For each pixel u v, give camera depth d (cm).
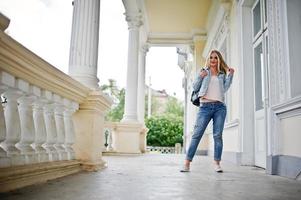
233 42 643
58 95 272
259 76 502
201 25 1131
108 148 875
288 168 319
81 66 364
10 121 204
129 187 221
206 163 535
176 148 1703
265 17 454
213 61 396
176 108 3491
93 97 341
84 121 344
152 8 997
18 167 202
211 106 383
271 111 362
